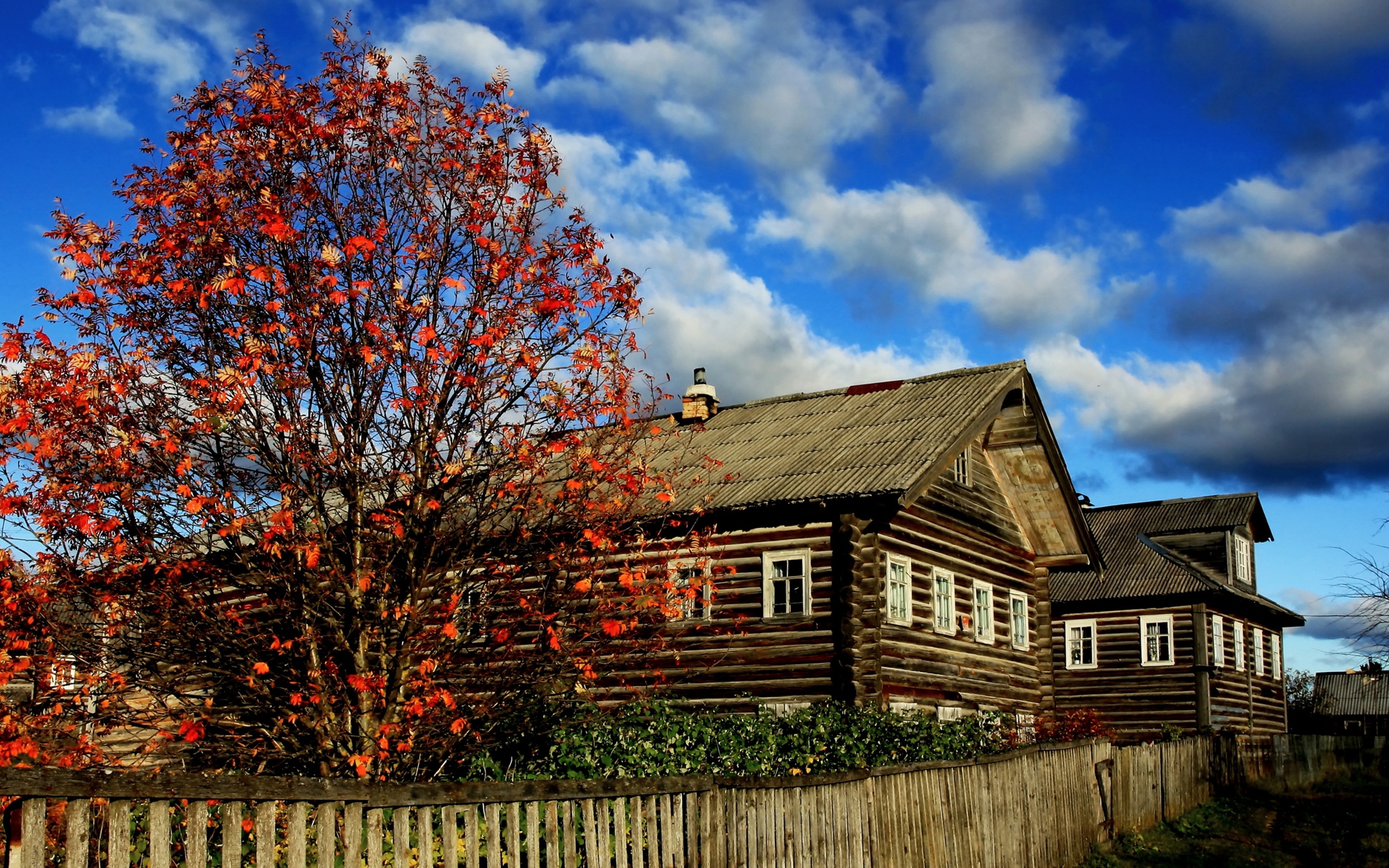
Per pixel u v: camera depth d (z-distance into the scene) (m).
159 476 9.32
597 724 11.91
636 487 10.45
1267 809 20.77
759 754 12.20
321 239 10.11
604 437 10.54
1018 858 12.54
